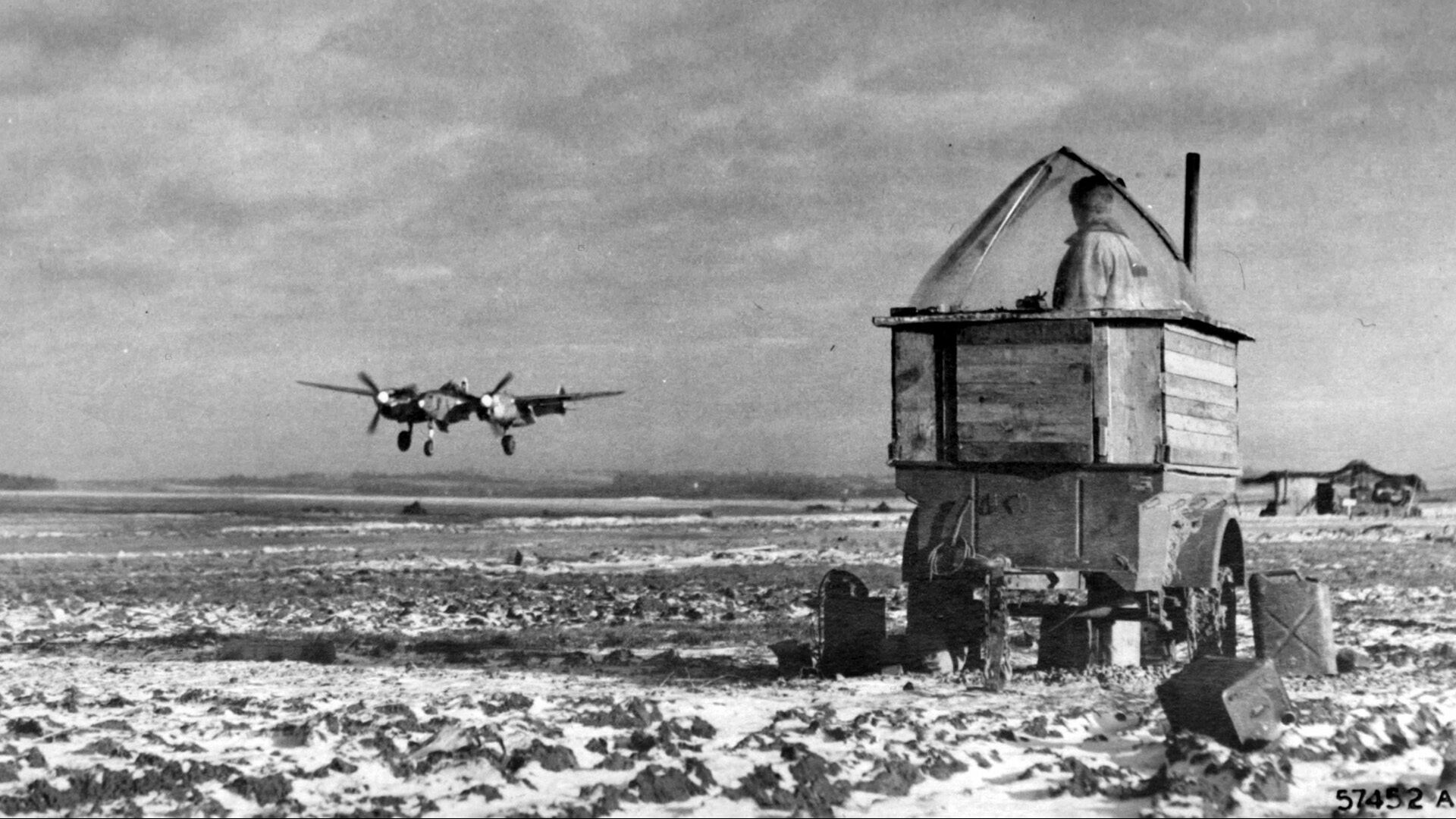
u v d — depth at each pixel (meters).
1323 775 9.41
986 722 10.98
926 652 14.48
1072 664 14.70
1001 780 9.15
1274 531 58.53
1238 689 10.08
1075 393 13.56
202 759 10.22
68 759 10.45
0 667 16.97
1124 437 13.52
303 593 30.69
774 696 12.89
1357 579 29.48
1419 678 14.00
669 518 96.31
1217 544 14.38
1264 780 8.85
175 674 15.89
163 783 9.41
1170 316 13.33
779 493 174.38
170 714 12.41
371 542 59.12
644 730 10.73
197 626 23.22
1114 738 10.48
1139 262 14.37
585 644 19.14
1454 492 95.38
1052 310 13.74
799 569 36.75
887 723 10.83
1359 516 77.88
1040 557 13.72
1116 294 14.08
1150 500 13.39
